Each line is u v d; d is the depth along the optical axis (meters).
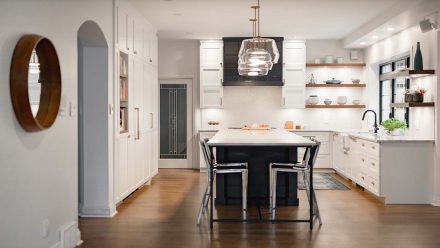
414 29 6.77
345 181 8.04
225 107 9.75
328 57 9.41
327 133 9.23
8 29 3.01
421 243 4.24
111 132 5.43
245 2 6.24
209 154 4.88
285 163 5.30
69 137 4.07
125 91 6.18
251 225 4.93
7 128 3.01
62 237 3.84
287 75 9.42
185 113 9.86
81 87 5.31
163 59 9.76
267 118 9.73
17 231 3.14
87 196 5.32
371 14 6.99
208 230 4.71
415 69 6.26
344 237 4.44
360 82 9.67
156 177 8.59
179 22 7.63
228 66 9.27
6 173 2.99
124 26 5.96
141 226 4.87
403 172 6.13
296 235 4.52
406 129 7.29
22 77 3.06
